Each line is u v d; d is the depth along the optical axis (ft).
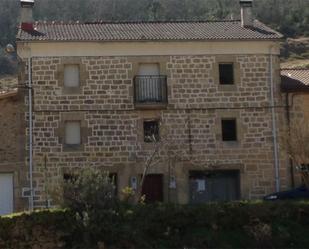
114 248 71.15
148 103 97.25
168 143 97.25
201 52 99.71
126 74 98.17
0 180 95.81
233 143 98.53
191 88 98.94
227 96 99.40
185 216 74.90
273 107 99.55
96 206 73.77
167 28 106.42
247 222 75.72
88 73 97.60
